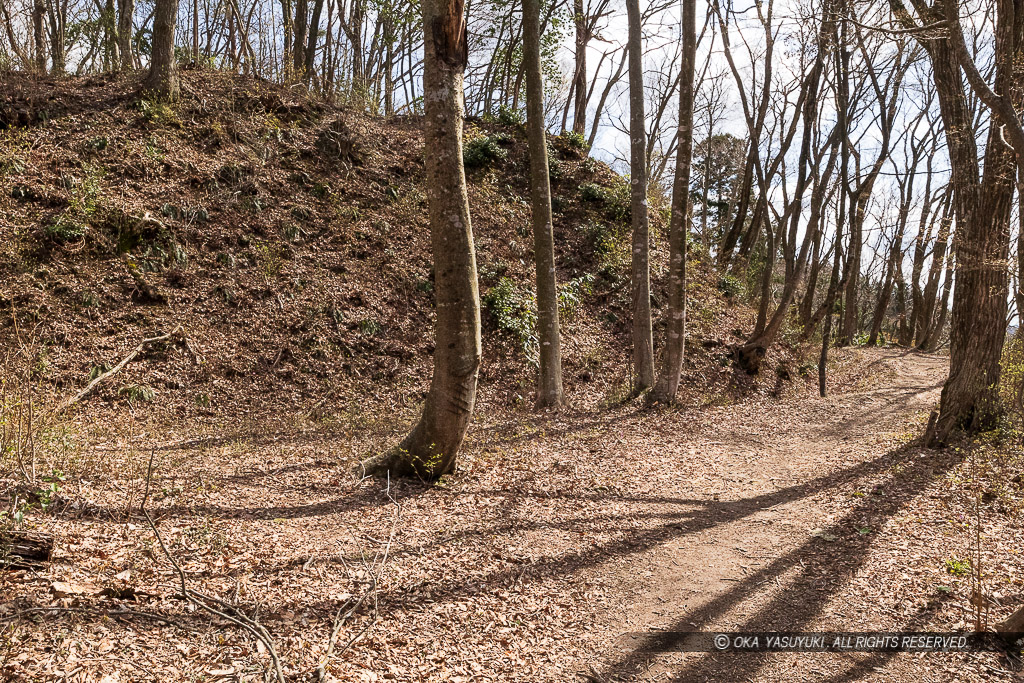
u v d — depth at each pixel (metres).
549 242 13.32
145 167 14.88
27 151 13.95
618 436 11.61
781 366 17.55
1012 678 4.40
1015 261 9.14
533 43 12.97
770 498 8.64
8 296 11.53
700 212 36.38
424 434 8.33
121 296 12.49
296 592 5.13
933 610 5.32
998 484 7.92
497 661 4.60
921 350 29.31
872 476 8.91
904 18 8.62
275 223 15.36
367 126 19.73
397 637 4.71
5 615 3.93
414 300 15.18
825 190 17.89
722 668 4.68
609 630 5.21
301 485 7.96
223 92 17.91
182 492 7.17
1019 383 10.09
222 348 12.50
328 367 13.02
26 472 6.53
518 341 15.20
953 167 9.76
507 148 21.27
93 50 22.86
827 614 5.40
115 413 10.40
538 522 7.34
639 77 14.38
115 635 4.08
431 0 7.40
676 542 7.03
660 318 17.69
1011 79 8.11
